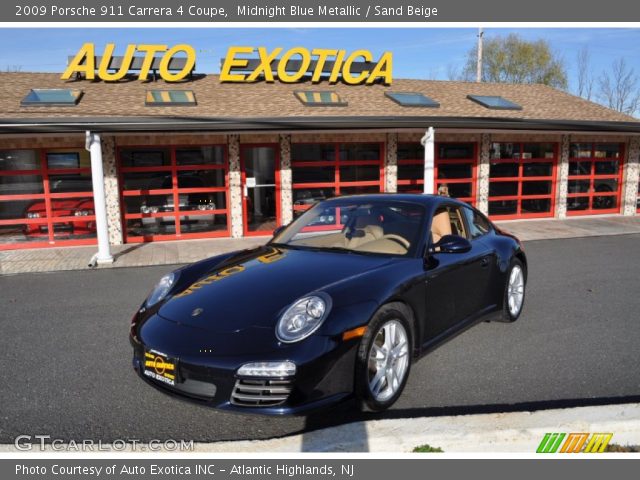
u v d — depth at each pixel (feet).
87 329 16.51
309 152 37.96
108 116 29.84
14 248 33.65
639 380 11.80
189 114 33.14
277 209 37.76
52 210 34.14
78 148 34.17
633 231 37.22
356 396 9.73
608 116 43.37
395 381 10.59
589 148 44.78
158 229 35.88
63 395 11.45
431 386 11.59
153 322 10.46
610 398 10.91
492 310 14.89
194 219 36.52
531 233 36.73
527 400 10.85
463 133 40.75
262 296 10.37
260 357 8.97
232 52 42.01
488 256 14.40
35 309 19.16
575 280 22.25
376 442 9.00
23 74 41.73
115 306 19.36
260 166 37.19
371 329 9.86
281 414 8.87
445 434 9.12
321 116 32.48
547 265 25.68
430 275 11.80
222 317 9.91
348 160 38.73
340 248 13.00
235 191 36.65
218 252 31.01
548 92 51.19
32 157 33.55
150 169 35.35
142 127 29.55
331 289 10.24
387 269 11.24
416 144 40.19
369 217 13.66
